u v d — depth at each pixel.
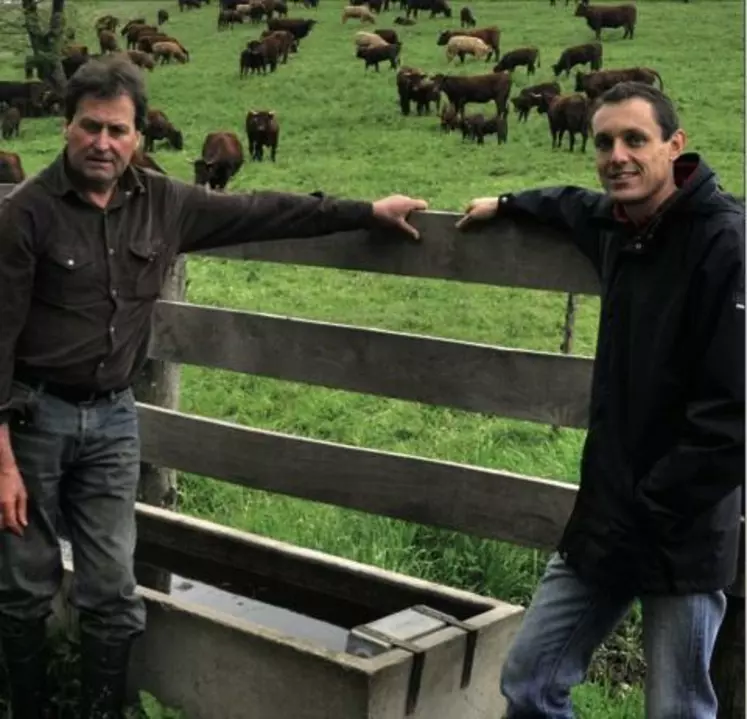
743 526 3.52
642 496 2.95
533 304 14.12
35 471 3.78
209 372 10.51
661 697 3.07
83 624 3.96
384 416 9.20
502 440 8.26
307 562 4.68
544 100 29.94
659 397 3.02
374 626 3.89
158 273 3.85
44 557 3.88
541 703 3.27
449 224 4.22
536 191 3.81
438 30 43.91
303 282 15.45
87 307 3.71
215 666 3.98
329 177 23.36
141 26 44.28
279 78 35.69
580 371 4.11
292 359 4.73
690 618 3.03
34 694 4.00
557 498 4.19
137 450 3.98
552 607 3.26
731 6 42.44
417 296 14.68
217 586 4.96
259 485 4.88
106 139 3.57
